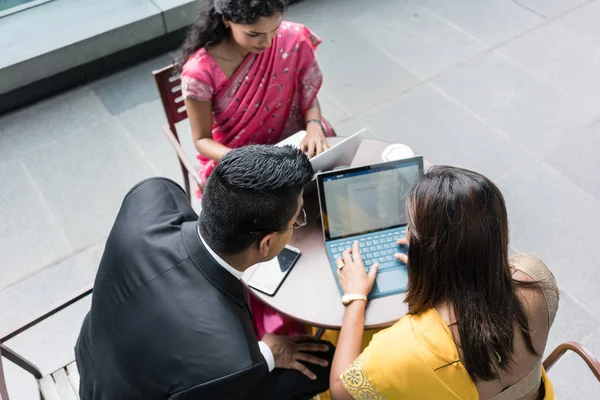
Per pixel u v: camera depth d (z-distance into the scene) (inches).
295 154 40.2
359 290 52.4
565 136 103.2
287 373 50.2
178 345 39.7
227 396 38.9
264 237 40.1
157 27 116.5
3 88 107.2
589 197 93.8
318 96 112.5
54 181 99.5
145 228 45.3
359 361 42.3
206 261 41.3
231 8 58.4
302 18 130.0
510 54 119.3
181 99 77.7
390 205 57.4
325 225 56.8
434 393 40.3
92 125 108.8
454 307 39.8
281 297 54.7
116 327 42.6
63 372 58.8
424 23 127.5
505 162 99.7
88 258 89.3
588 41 121.1
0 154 104.0
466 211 37.6
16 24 112.4
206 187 39.6
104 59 116.4
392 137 104.9
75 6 116.4
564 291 82.7
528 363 41.7
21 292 85.3
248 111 70.0
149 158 103.0
